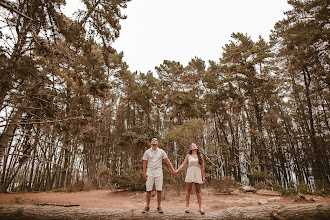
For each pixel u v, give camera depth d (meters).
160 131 32.91
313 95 18.73
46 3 8.34
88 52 10.89
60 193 14.86
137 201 9.67
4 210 4.09
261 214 3.96
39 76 8.45
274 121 23.58
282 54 18.08
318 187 12.41
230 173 23.30
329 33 12.52
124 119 32.59
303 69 16.45
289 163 26.77
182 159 16.61
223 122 27.50
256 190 12.92
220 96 23.12
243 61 22.14
